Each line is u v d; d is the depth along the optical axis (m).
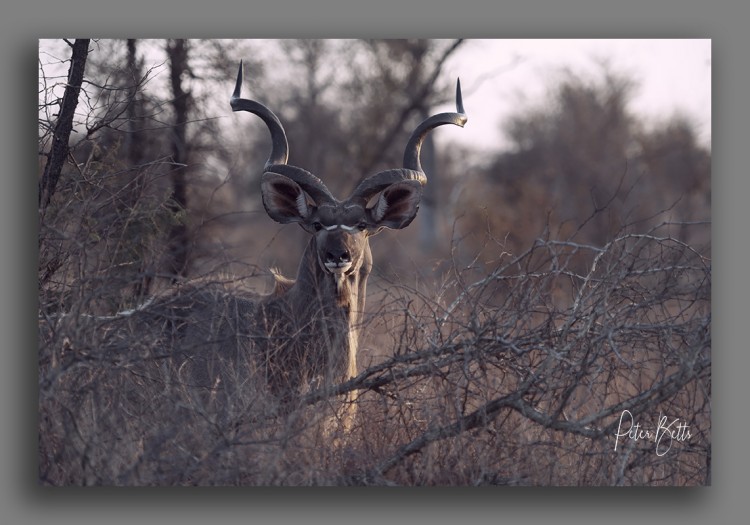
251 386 13.23
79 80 15.16
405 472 12.79
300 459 12.42
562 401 12.60
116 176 15.86
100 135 15.46
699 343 12.96
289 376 13.63
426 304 13.52
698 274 15.78
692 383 14.55
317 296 13.73
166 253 15.68
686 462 13.61
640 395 12.55
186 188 22.00
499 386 13.30
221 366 13.66
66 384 12.90
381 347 16.33
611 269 13.55
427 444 12.57
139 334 13.12
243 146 28.91
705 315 13.83
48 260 14.22
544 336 12.96
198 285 14.54
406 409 13.47
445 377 12.73
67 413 12.23
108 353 12.45
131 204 15.68
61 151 14.69
